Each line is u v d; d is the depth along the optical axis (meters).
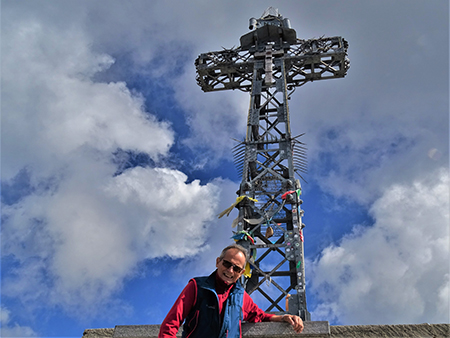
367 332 7.45
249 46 22.52
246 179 15.79
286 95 19.09
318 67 22.66
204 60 22.97
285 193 14.70
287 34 21.89
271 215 14.32
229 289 5.31
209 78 23.42
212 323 4.87
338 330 7.52
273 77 20.34
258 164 16.38
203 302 4.93
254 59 21.81
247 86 23.33
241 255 5.28
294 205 14.62
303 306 12.22
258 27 21.88
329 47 21.84
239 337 5.08
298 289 12.59
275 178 16.39
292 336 7.33
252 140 17.66
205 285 5.02
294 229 13.91
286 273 14.52
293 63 22.06
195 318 4.89
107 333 8.38
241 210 14.77
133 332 7.98
